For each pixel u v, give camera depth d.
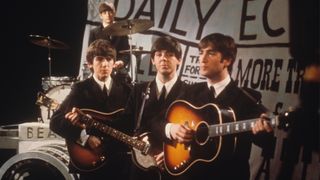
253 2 4.43
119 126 3.81
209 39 3.78
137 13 5.16
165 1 5.02
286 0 4.18
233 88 3.65
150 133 3.67
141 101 3.71
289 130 3.91
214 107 3.43
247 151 3.54
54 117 3.92
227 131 3.35
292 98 4.02
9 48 6.10
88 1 5.43
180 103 3.55
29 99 6.11
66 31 5.87
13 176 4.21
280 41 4.19
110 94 3.94
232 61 3.75
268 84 4.20
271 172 4.05
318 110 3.86
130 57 4.87
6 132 4.71
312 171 3.84
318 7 3.98
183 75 4.73
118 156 3.87
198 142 3.49
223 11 4.62
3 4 6.03
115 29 4.73
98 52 3.93
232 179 3.46
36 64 6.03
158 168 3.62
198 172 3.50
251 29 4.41
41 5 5.94
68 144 3.89
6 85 6.16
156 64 3.74
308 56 4.00
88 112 3.88
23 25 6.02
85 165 3.87
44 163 4.10
